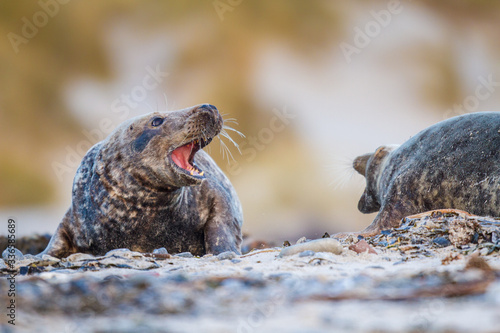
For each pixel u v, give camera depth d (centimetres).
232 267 1992
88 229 3133
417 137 3488
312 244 2261
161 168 2916
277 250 2562
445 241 2423
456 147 3183
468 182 3059
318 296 1324
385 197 3425
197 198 3225
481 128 3159
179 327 1133
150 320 1192
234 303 1312
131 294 1382
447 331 1022
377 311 1183
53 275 1795
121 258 2297
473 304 1184
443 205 3155
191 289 1438
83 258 2441
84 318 1227
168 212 3084
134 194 3005
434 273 1542
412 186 3291
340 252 2262
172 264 2292
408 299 1259
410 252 2294
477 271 1526
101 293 1386
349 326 1086
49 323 1198
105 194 3055
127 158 2994
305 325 1112
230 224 3281
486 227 2427
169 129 2933
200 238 3256
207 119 2889
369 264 1989
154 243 3130
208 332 1097
